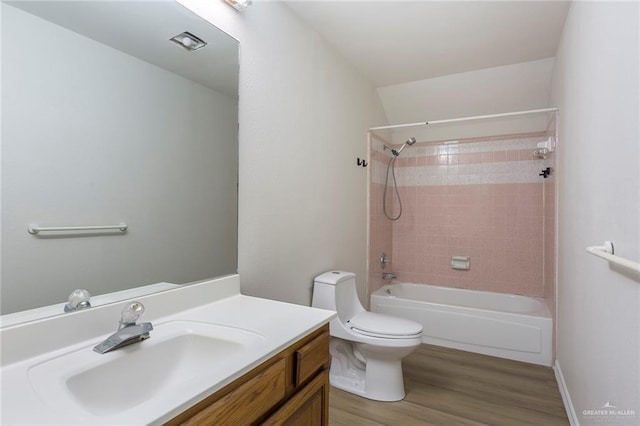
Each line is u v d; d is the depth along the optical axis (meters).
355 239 2.75
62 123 0.93
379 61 2.59
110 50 1.05
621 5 1.00
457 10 1.91
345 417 1.80
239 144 1.54
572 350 1.78
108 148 1.04
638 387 0.85
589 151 1.41
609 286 1.11
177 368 1.01
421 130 3.51
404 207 3.62
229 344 1.00
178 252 1.26
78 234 0.96
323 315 1.20
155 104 1.18
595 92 1.30
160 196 1.20
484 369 2.38
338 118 2.45
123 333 0.93
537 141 3.07
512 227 3.18
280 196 1.81
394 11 1.92
